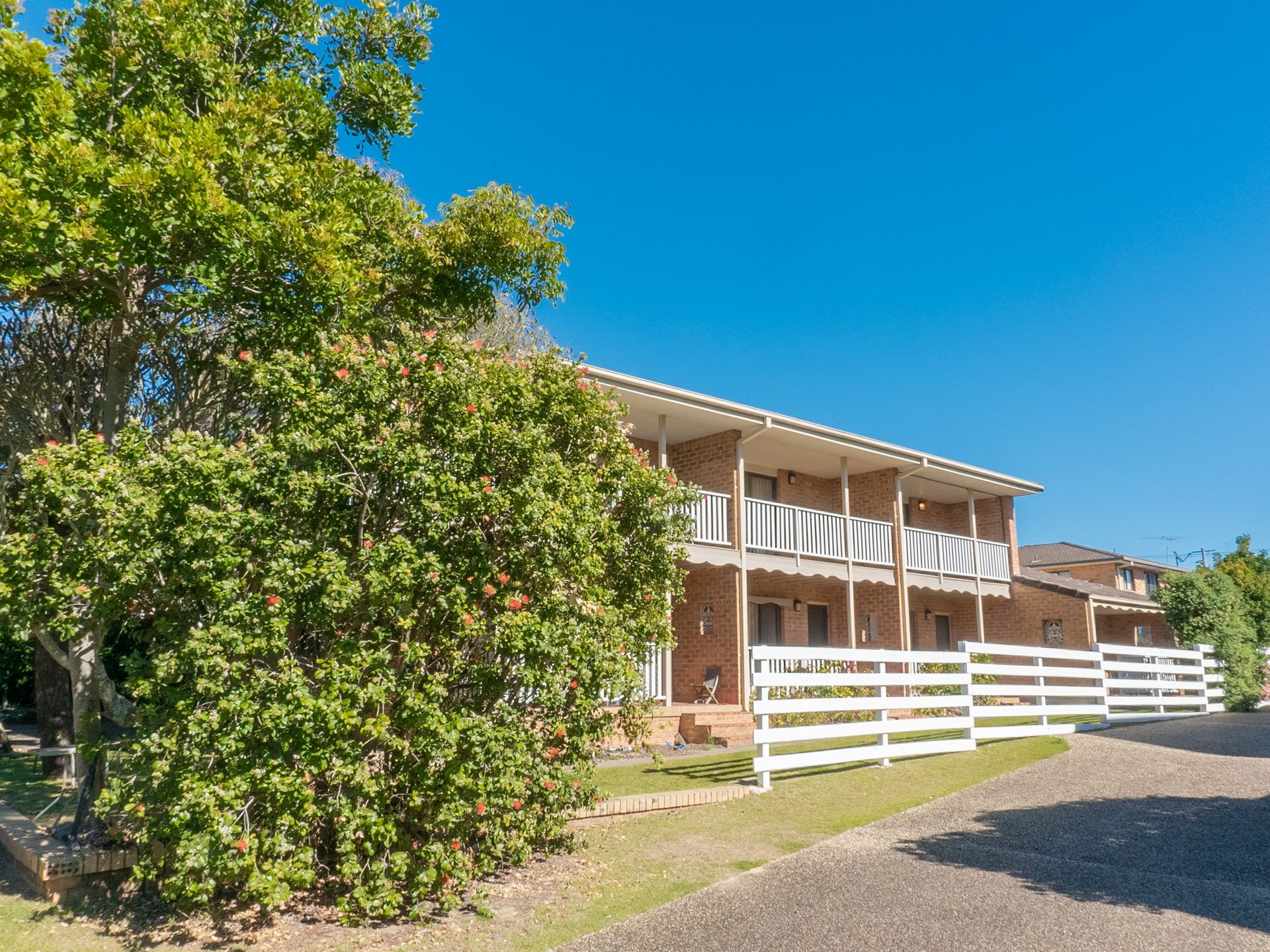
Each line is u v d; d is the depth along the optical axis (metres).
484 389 6.75
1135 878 6.50
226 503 5.58
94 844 6.57
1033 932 5.38
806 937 5.36
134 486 5.53
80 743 6.31
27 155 6.09
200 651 5.18
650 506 7.95
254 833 5.37
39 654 11.37
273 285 7.62
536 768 6.43
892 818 8.52
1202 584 19.48
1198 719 16.41
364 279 8.59
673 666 17.30
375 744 6.12
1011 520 23.61
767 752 9.85
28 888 6.41
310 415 6.08
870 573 19.09
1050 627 22.02
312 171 8.23
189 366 8.72
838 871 6.79
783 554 17.33
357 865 5.74
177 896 5.51
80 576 5.49
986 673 12.93
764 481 20.64
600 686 6.92
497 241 9.75
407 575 5.72
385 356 6.75
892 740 13.70
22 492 6.51
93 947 5.29
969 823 8.28
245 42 8.59
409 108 9.44
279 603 5.35
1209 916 5.64
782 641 20.11
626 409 8.45
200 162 6.59
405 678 5.91
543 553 6.46
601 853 7.38
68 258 6.30
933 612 23.69
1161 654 17.02
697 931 5.50
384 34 9.34
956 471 20.77
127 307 7.37
